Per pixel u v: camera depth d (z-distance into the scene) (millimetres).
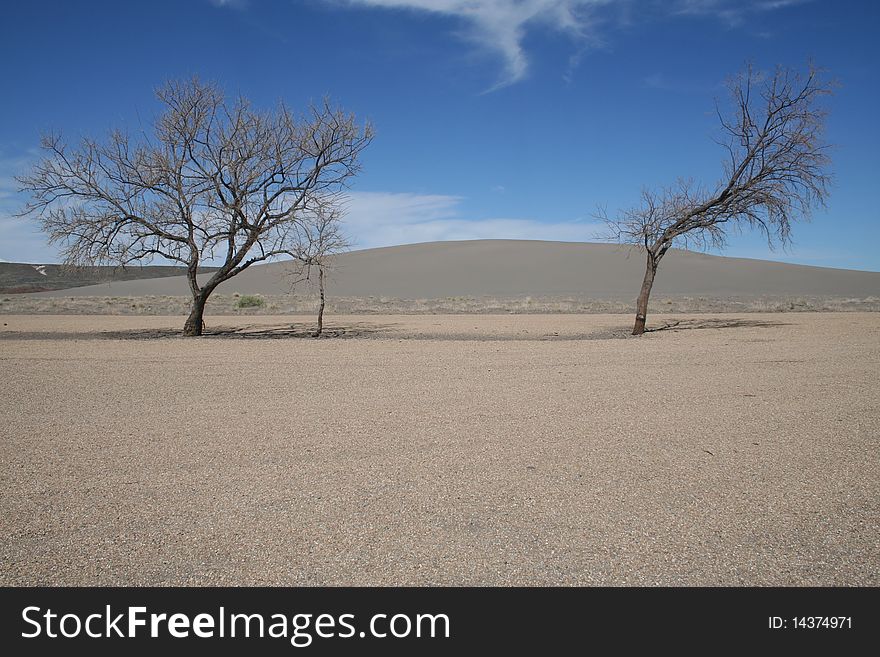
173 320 38469
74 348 21438
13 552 5250
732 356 18500
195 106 23297
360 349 21109
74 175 23250
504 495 6477
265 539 5445
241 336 27219
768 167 24234
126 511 6082
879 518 5875
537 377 14508
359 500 6348
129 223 23891
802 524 5742
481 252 101062
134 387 13148
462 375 14852
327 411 10641
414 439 8734
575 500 6336
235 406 11086
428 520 5832
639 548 5266
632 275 83938
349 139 24453
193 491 6625
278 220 24438
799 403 11328
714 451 8125
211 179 23828
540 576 4848
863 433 9070
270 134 24016
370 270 89500
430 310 48219
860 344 21578
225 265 25625
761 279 82750
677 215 26484
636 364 16812
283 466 7480
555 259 94125
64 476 7133
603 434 9023
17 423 9781
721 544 5340
